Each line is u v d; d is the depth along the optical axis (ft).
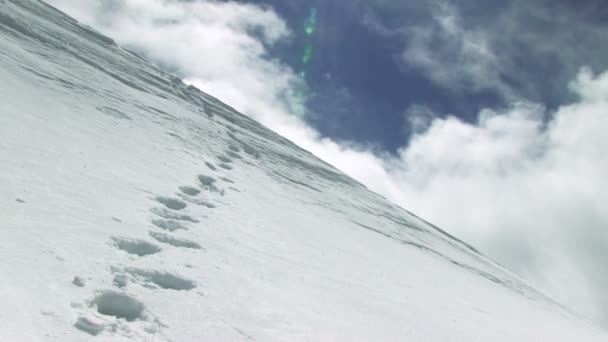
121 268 16.63
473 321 28.84
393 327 20.79
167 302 15.03
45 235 17.16
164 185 34.30
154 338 12.62
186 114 77.25
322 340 16.11
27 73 53.47
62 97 50.57
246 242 27.55
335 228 48.85
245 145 77.66
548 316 47.11
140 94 74.84
